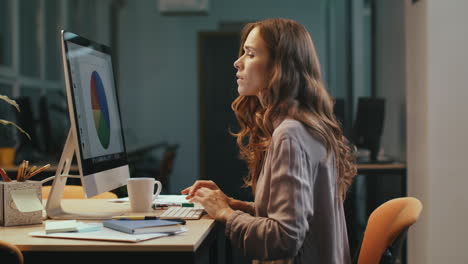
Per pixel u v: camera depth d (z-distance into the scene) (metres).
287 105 1.52
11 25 4.80
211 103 8.05
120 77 8.06
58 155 4.21
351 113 5.89
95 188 1.72
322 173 1.48
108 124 1.92
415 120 3.39
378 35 4.78
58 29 6.27
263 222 1.40
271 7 8.06
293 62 1.56
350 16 5.98
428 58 3.14
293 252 1.36
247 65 1.61
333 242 1.48
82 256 1.29
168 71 8.07
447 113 3.14
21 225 1.57
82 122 1.67
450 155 3.14
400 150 4.05
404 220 1.43
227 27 8.10
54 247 1.28
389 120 4.40
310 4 8.03
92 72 1.83
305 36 1.61
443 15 3.14
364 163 3.86
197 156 8.01
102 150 1.82
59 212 1.74
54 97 6.04
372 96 4.93
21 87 5.11
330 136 1.50
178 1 7.09
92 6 7.49
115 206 1.94
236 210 1.61
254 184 1.78
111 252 1.28
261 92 1.64
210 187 1.84
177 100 8.04
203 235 1.40
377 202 4.59
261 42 1.59
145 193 1.79
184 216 1.63
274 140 1.44
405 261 3.46
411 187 3.49
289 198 1.37
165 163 5.21
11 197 1.56
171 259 1.27
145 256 1.27
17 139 4.09
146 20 8.05
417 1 3.31
